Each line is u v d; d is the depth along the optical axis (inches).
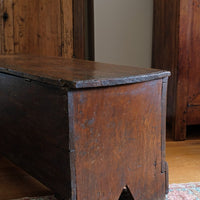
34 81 67.1
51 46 139.4
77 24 140.3
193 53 118.0
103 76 64.0
